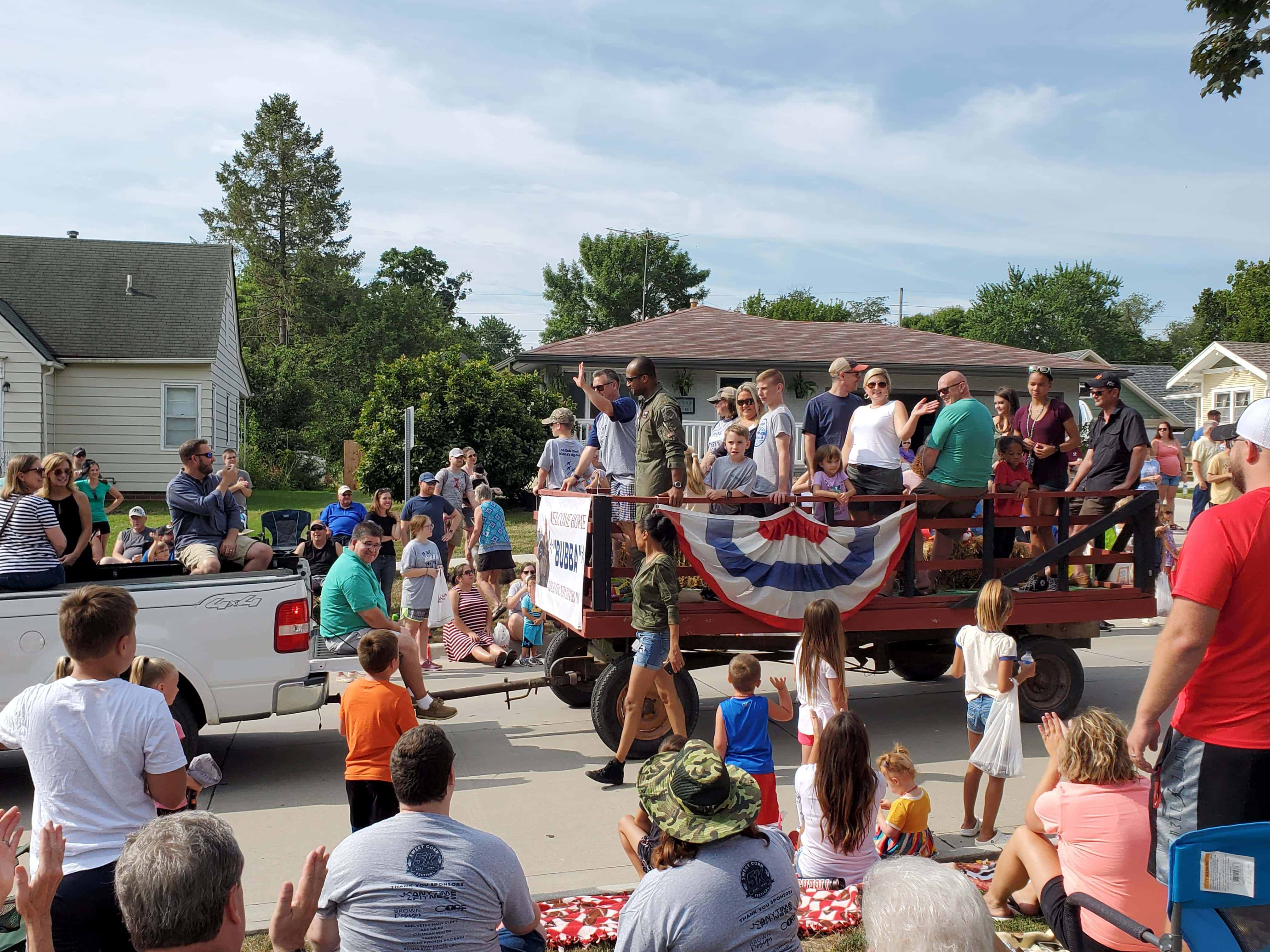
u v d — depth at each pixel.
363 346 52.94
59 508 7.17
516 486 22.73
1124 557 7.91
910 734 7.72
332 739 7.69
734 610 6.97
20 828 2.75
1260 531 2.88
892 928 2.22
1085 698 8.74
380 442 22.11
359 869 3.00
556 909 4.57
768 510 7.49
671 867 2.88
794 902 2.93
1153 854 3.19
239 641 6.28
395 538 12.11
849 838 4.49
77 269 26.44
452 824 3.13
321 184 55.91
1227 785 2.93
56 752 3.35
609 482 8.04
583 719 8.20
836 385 8.30
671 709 6.59
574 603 7.11
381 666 4.79
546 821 5.86
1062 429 8.97
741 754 5.07
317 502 25.41
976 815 5.91
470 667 10.02
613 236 65.94
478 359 24.22
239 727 8.06
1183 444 37.31
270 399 35.69
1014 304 76.62
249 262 55.25
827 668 5.70
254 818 5.91
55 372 23.44
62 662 4.23
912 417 7.60
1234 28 10.81
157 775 3.43
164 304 25.73
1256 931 2.53
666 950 2.79
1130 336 83.19
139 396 24.08
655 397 7.07
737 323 23.89
